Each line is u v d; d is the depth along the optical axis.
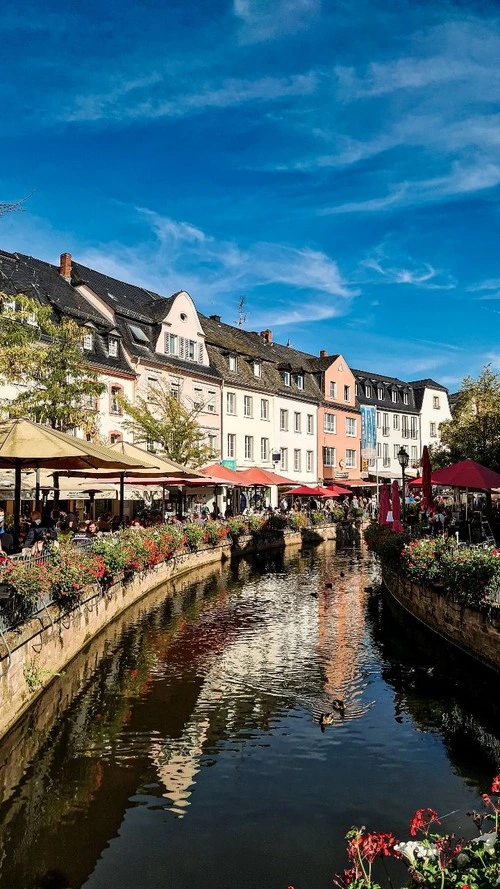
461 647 12.81
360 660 12.95
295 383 51.66
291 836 6.61
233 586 22.52
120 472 20.98
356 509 49.97
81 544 14.53
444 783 7.75
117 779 7.86
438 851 4.17
